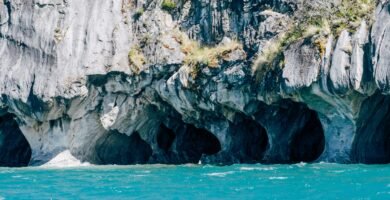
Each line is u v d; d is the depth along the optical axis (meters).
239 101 41.97
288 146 43.31
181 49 44.38
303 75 37.72
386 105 38.47
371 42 35.31
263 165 39.12
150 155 49.81
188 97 43.53
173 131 48.28
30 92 44.78
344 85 35.94
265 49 40.53
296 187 26.62
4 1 47.56
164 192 27.06
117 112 45.75
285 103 41.34
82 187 29.77
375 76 34.78
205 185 28.78
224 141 44.88
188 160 48.03
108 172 37.72
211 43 44.53
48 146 45.88
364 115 37.75
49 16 45.94
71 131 45.66
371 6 37.72
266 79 40.09
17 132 49.91
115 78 45.25
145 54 45.28
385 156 40.12
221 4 44.09
